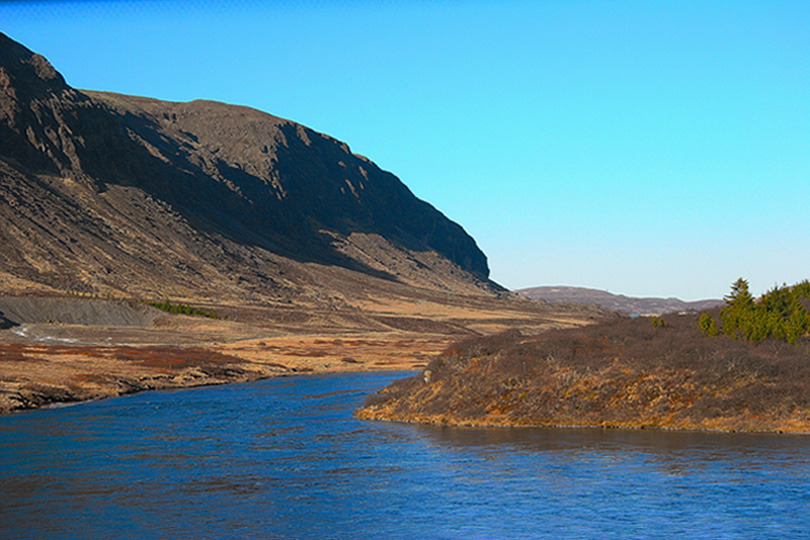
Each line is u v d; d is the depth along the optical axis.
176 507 34.56
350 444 50.03
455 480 39.12
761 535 29.61
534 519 32.16
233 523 32.19
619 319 70.88
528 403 56.41
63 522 32.28
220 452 47.59
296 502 35.38
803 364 53.03
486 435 51.78
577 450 45.47
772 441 46.25
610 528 30.78
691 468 40.00
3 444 50.34
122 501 35.59
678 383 54.34
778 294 66.19
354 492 37.09
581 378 57.44
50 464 43.78
